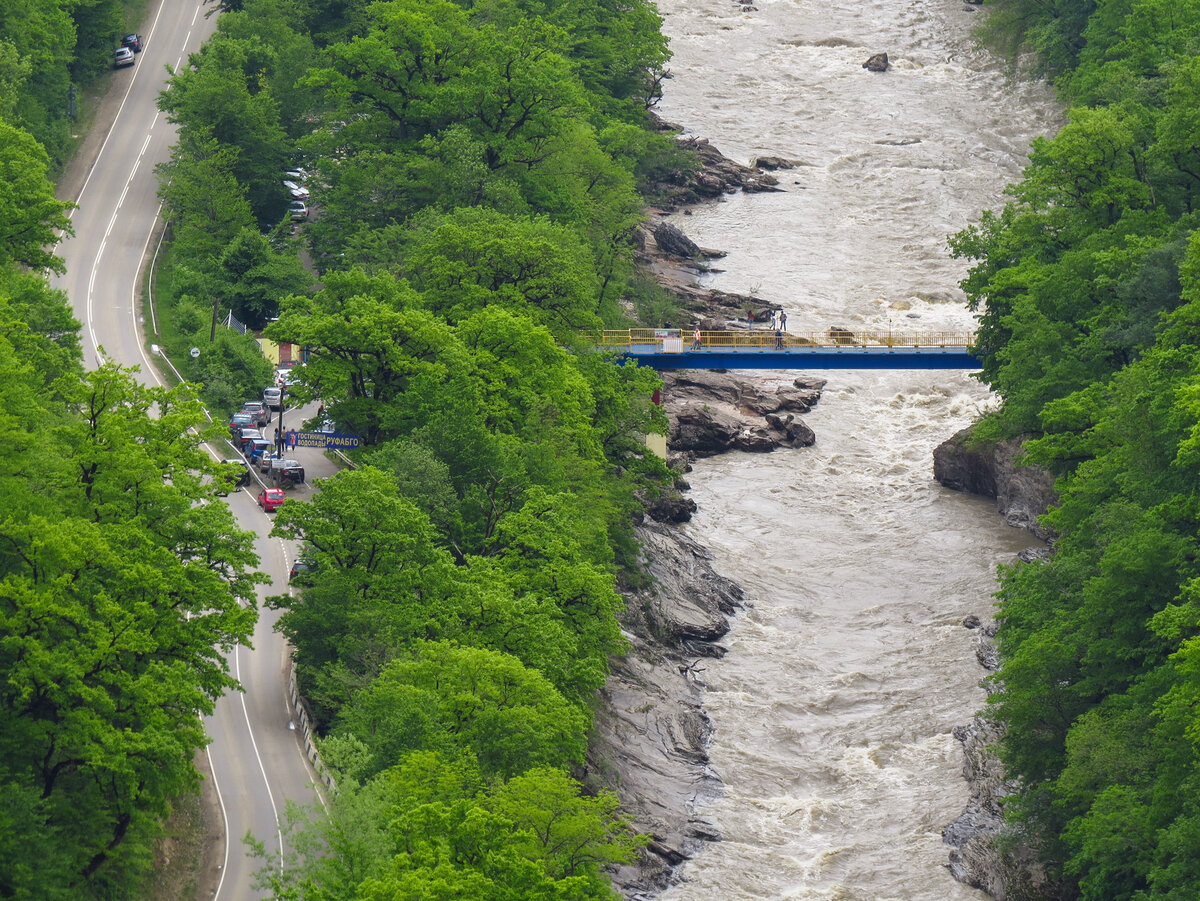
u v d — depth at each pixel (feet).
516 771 606.55
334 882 506.07
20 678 531.09
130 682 552.41
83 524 565.12
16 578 544.21
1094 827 595.47
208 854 600.39
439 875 483.10
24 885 515.50
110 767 533.96
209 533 625.00
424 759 560.61
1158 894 558.15
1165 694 593.42
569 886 495.82
